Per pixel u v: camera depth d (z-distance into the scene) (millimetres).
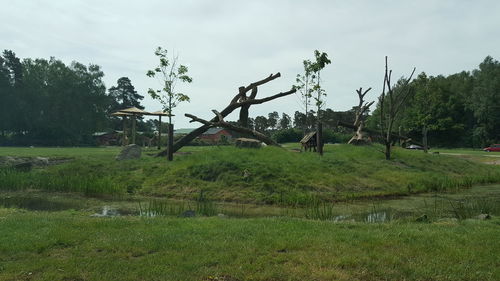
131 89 114938
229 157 17297
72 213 9883
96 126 85875
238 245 6004
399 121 77875
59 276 4699
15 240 6160
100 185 14852
